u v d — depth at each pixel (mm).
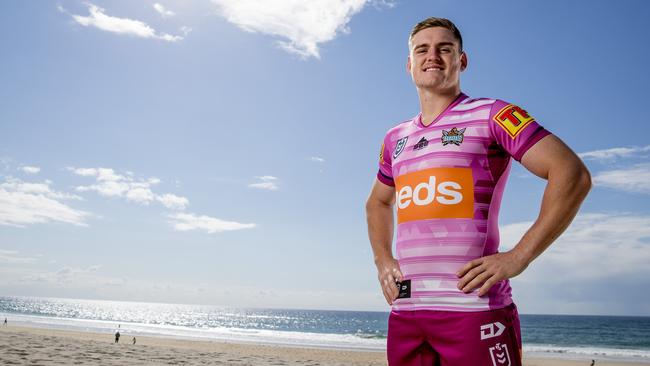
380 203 2340
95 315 95938
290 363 14766
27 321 53281
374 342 40594
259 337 44844
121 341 30297
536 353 37000
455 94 1957
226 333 50406
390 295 1915
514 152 1734
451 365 1679
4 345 10750
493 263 1639
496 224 1791
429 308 1729
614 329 80312
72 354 10453
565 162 1629
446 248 1732
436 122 1879
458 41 1996
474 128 1793
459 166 1771
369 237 2297
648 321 122312
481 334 1631
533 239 1622
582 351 39812
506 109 1763
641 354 36562
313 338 45938
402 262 1868
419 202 1816
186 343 31359
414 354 1822
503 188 1845
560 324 101500
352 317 145250
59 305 168625
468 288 1654
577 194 1605
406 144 1963
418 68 1973
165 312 157375
